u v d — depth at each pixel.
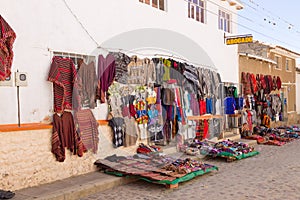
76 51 7.35
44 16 6.72
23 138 6.20
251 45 17.61
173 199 6.05
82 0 7.50
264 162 9.59
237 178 7.63
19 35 6.30
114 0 8.34
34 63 6.54
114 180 6.90
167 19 10.32
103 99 7.75
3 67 5.64
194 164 8.03
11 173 6.00
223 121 12.88
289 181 7.26
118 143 8.08
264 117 16.58
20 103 6.32
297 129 17.50
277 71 19.73
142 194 6.38
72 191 6.02
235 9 14.73
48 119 6.76
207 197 6.16
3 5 6.05
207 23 12.49
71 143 6.92
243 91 14.97
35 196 5.67
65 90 6.89
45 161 6.56
